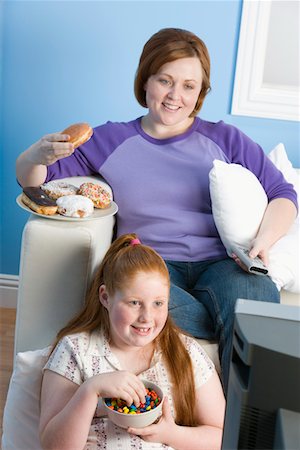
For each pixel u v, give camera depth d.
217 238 1.94
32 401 1.46
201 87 1.96
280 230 1.85
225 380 1.55
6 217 2.62
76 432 1.23
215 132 2.03
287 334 0.66
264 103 2.47
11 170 2.58
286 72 2.45
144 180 1.95
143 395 1.23
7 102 2.52
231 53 2.45
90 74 2.49
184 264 1.90
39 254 1.63
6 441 1.48
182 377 1.40
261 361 0.64
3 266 2.68
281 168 2.22
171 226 1.92
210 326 1.71
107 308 1.40
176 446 1.31
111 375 1.23
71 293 1.65
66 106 2.53
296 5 2.38
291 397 0.64
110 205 1.85
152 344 1.43
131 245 1.43
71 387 1.34
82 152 1.98
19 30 2.45
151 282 1.35
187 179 1.95
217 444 1.37
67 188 1.85
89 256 1.62
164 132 1.99
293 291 1.94
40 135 2.56
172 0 2.41
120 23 2.44
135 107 2.52
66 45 2.46
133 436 1.31
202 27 2.43
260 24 2.38
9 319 2.58
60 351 1.38
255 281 1.73
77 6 2.43
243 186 1.87
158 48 1.86
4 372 2.16
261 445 0.66
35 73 2.49
